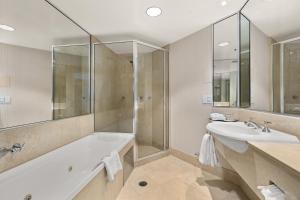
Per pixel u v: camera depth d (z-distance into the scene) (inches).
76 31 82.7
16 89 54.4
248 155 41.3
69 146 72.2
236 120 72.6
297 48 45.8
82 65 89.7
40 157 57.9
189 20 78.2
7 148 47.4
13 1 53.2
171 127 110.0
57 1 61.4
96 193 48.9
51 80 69.6
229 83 78.0
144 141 114.4
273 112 54.1
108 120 109.4
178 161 101.0
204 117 89.7
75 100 84.9
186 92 99.4
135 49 103.3
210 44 85.0
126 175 84.1
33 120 59.6
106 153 83.7
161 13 71.1
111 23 80.2
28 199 49.1
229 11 70.9
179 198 65.6
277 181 29.2
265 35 58.4
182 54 101.3
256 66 63.7
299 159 28.2
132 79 109.5
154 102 120.6
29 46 59.2
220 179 79.8
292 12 47.6
